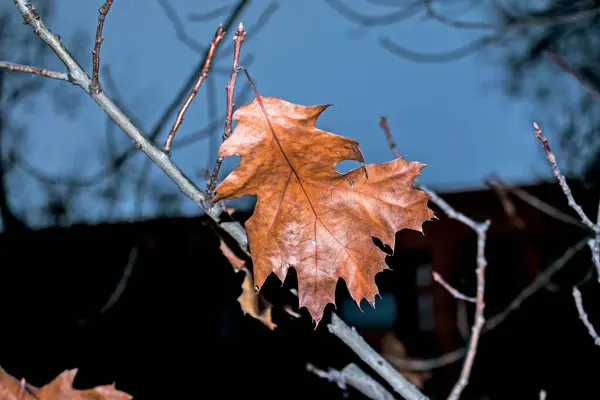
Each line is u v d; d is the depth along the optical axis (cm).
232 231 100
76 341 478
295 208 93
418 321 565
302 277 92
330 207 93
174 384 457
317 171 93
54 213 571
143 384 461
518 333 519
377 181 95
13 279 533
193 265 536
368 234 93
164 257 544
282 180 93
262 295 115
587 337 495
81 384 445
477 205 490
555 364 499
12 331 476
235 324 450
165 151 97
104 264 561
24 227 561
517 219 295
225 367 440
